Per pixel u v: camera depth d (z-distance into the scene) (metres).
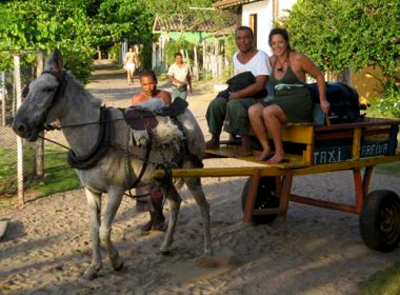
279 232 6.43
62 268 5.37
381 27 14.17
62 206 7.45
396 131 6.31
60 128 4.80
